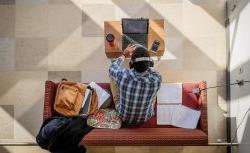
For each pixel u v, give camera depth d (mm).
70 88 3631
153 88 3279
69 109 3543
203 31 4340
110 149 4160
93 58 4340
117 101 3625
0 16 4352
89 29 4355
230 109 4098
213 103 4254
